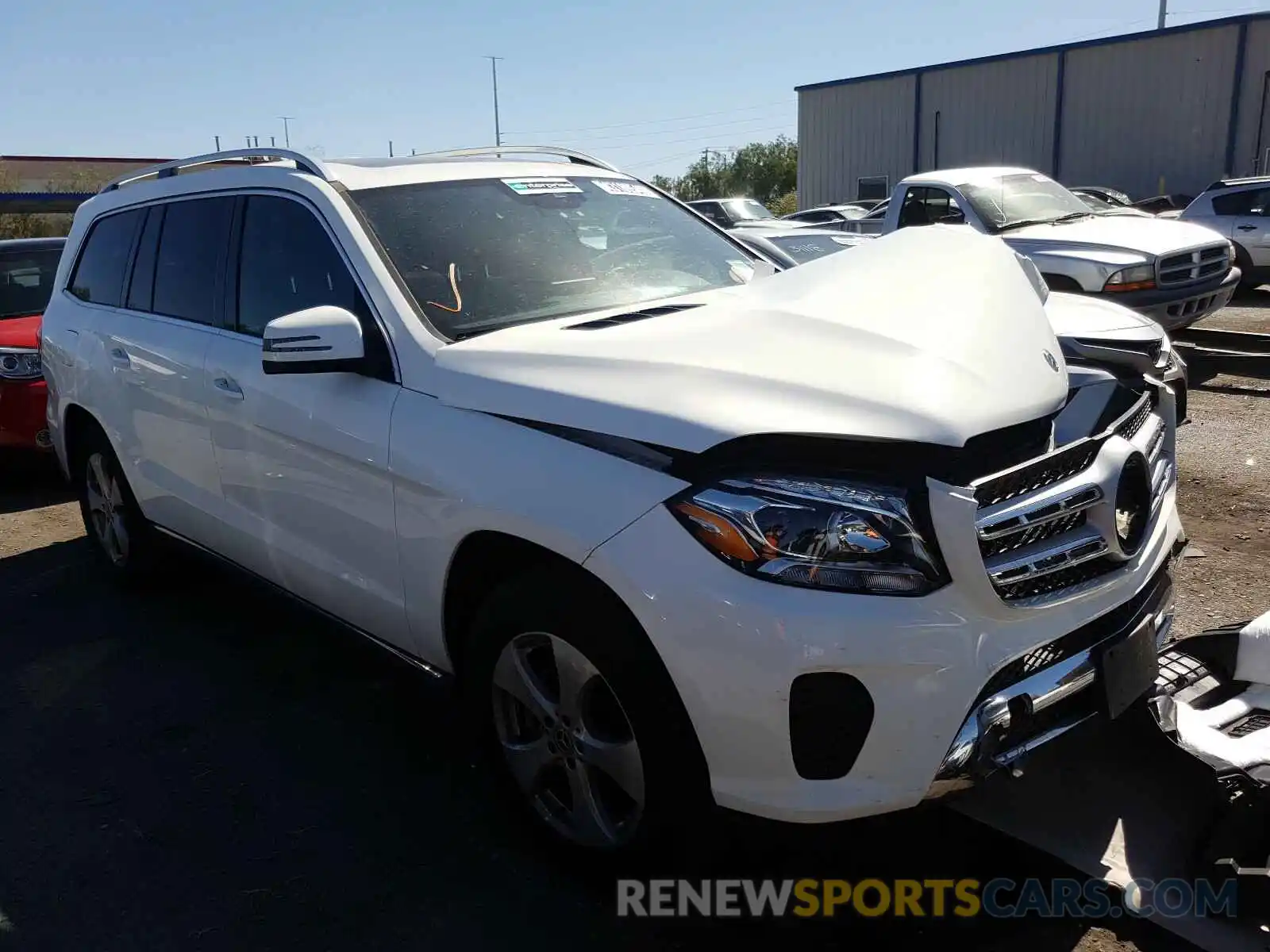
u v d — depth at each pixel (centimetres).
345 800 324
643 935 259
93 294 489
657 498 231
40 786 340
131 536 482
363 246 325
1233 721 299
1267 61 2456
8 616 486
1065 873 265
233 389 363
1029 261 414
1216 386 818
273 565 368
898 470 223
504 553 271
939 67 2986
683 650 225
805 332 261
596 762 258
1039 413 242
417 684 400
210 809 323
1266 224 1345
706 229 417
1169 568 290
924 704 218
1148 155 2678
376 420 299
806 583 217
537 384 265
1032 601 230
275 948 262
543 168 402
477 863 290
